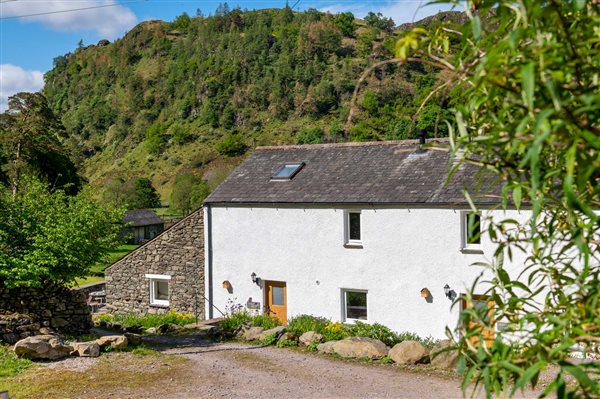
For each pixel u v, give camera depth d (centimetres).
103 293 3117
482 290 1677
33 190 1521
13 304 1489
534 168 197
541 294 1314
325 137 9806
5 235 1403
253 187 2169
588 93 207
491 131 250
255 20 14900
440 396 1078
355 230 1945
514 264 1487
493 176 1584
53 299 1555
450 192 1745
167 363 1335
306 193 2017
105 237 1544
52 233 1426
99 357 1360
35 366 1260
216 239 2184
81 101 15450
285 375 1254
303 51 12144
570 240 262
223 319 2053
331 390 1133
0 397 932
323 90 10806
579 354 911
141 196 8212
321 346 1508
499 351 243
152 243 2344
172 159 11325
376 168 2017
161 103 13575
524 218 1484
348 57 11506
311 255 1991
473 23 217
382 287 1861
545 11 213
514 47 209
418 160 1969
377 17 13675
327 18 13738
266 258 2081
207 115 12138
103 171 12075
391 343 1609
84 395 1059
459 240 1717
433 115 2012
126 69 15325
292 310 2034
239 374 1255
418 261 1791
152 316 2194
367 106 6638
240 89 12225
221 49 13738
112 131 13550
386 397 1078
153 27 17475
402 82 6988
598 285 235
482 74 237
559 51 216
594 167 211
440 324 1758
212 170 10400
